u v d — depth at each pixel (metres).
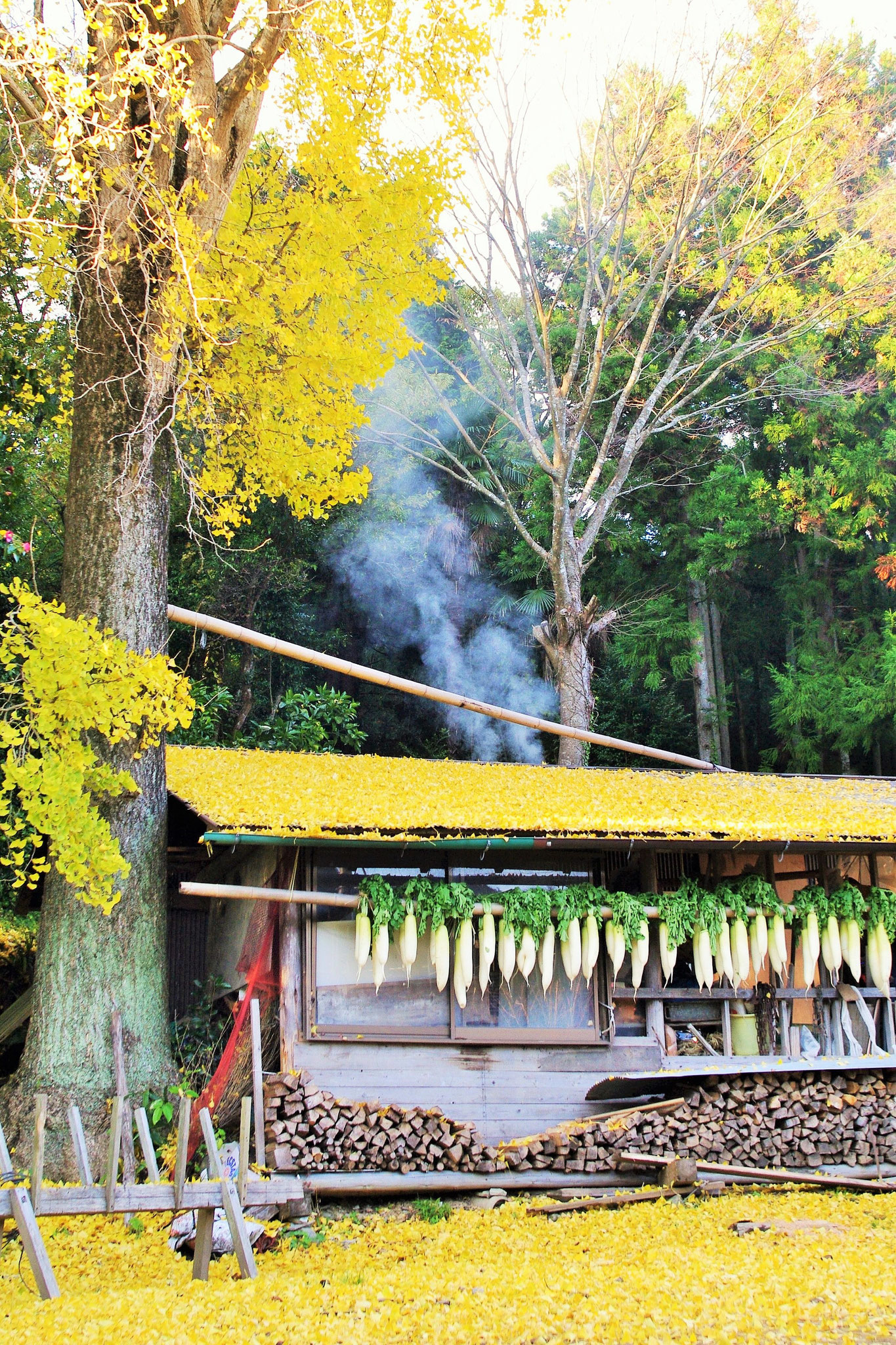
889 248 20.55
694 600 25.52
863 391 22.59
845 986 9.07
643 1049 8.59
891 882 10.17
